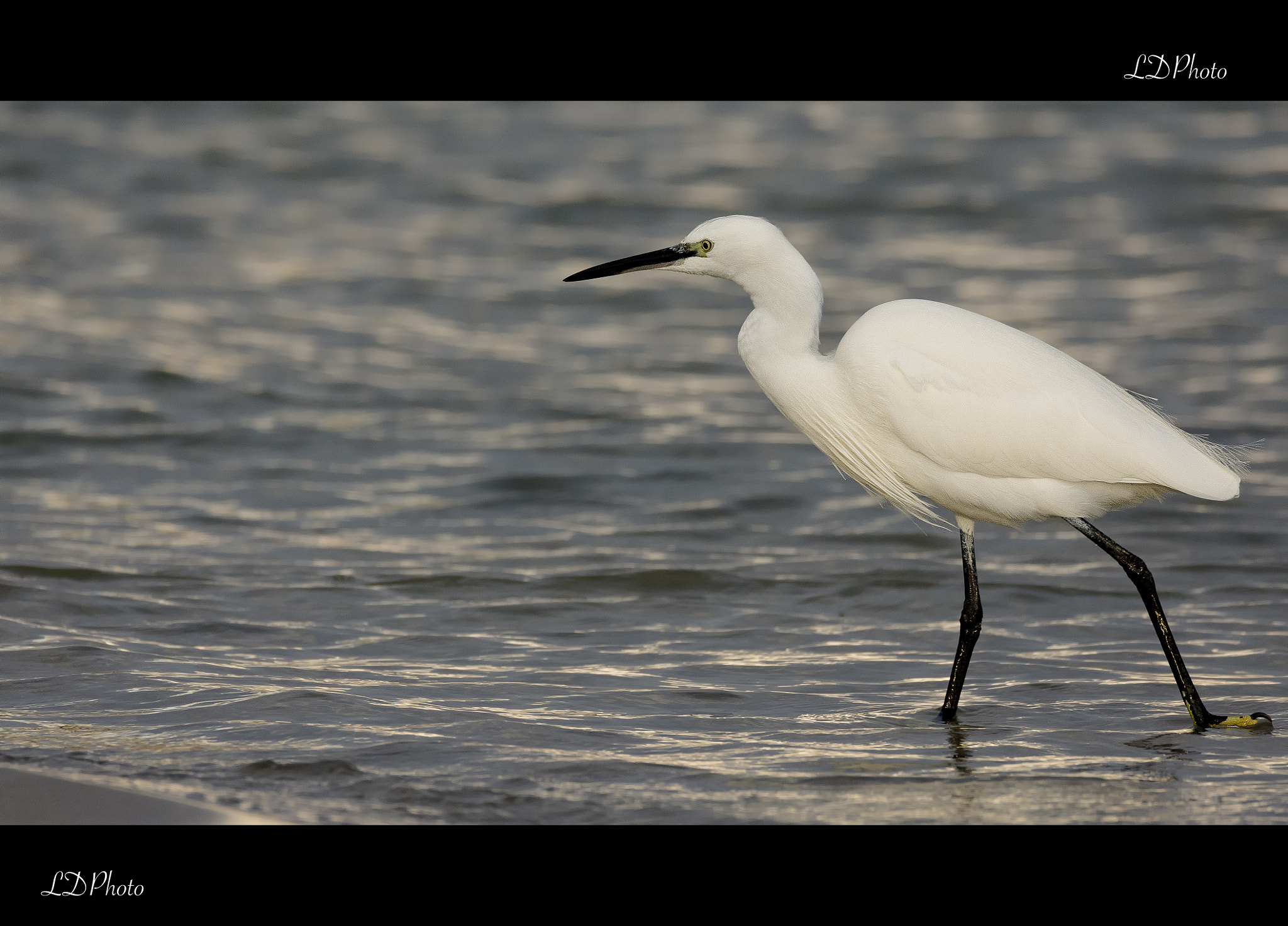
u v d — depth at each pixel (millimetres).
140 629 9578
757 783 7094
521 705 8258
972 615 8289
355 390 16922
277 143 30922
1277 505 13156
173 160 29188
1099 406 8188
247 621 9852
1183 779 7184
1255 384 16766
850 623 10250
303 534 12164
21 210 25016
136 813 6508
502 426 15836
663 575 11047
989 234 24609
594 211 26062
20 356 17266
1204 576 11258
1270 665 9195
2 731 7516
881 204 26281
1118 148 30406
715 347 19422
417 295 21312
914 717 8219
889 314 8625
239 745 7402
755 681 8875
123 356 17594
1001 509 8453
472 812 6672
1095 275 22047
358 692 8359
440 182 28094
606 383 17594
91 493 13078
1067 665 9266
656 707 8312
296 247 23703
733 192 27047
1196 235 24328
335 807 6684
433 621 10039
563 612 10328
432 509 13031
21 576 10547
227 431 15102
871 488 9312
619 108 34562
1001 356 8281
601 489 13734
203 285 21328
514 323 20375
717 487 13859
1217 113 33750
